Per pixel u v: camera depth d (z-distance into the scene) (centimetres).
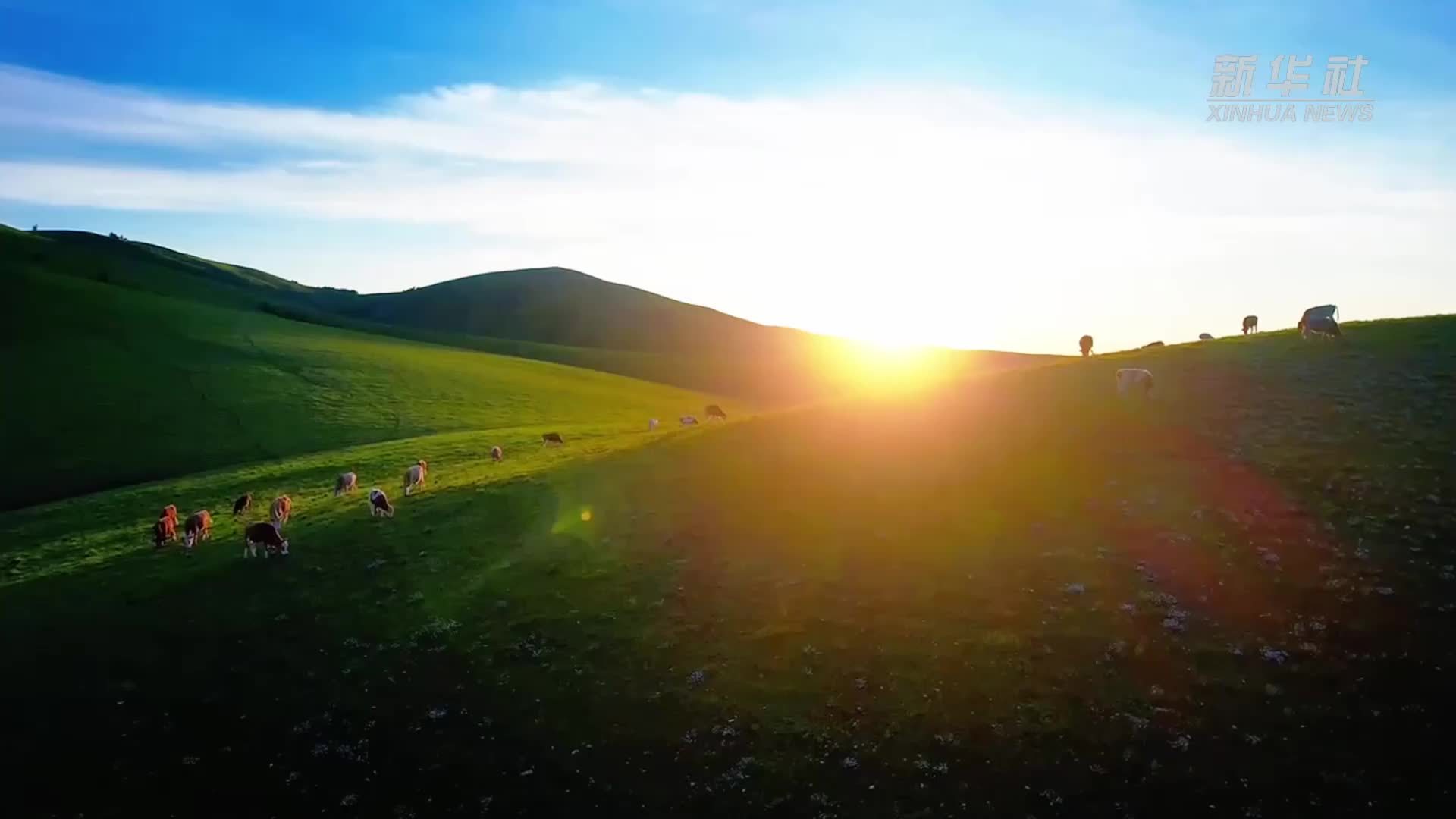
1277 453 3497
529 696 2581
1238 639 2467
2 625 3172
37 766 2445
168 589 3388
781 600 2922
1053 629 2591
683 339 17362
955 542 3153
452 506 4091
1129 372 4412
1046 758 2153
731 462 4212
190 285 16950
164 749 2498
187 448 6084
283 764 2416
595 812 2172
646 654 2708
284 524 4119
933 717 2322
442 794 2278
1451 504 2964
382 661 2802
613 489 4047
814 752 2269
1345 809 1933
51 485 5444
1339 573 2681
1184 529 3031
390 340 11769
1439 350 4419
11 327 8181
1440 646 2339
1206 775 2053
